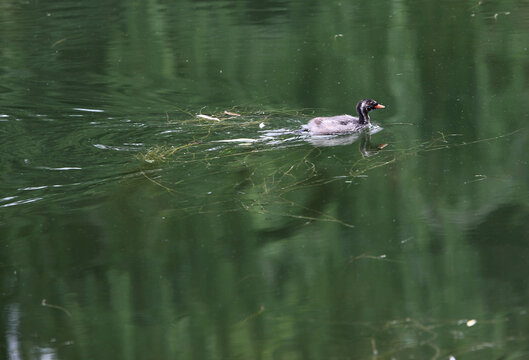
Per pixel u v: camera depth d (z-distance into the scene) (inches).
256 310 350.6
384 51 902.4
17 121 652.1
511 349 312.8
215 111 689.0
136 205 466.6
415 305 351.6
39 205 466.6
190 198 477.7
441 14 1095.6
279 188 493.4
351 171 522.9
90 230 432.5
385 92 739.4
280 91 756.6
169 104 714.2
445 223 436.1
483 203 459.8
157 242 418.6
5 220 444.8
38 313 350.6
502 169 514.9
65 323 343.0
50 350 322.0
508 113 647.1
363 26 1043.3
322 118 633.0
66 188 493.4
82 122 650.8
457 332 327.0
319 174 518.0
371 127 634.2
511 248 401.7
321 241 418.9
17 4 1274.6
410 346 318.7
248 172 522.6
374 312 345.7
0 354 318.3
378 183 498.6
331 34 1002.1
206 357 313.9
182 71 846.5
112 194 484.4
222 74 828.6
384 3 1192.2
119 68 863.7
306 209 459.2
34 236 424.2
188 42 990.4
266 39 994.1
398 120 650.8
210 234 427.8
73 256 401.7
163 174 518.6
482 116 644.1
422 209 455.8
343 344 321.4
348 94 739.4
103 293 367.2
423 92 732.7
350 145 585.6
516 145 564.7
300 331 332.8
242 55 912.9
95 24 1109.7
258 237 424.2
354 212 454.9
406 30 1005.2
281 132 622.8
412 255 399.9
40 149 574.6
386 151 566.3
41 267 391.5
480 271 378.9
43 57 920.3
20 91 762.8
